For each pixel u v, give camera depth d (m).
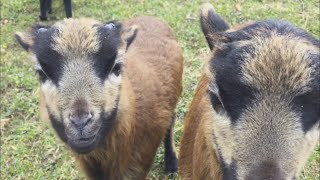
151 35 0.85
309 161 0.86
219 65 0.44
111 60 0.62
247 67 0.42
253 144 0.42
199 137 0.57
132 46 0.80
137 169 0.77
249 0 1.33
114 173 0.74
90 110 0.57
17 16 1.36
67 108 0.57
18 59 1.18
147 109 0.74
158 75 0.79
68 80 0.58
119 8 1.34
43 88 0.62
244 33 0.46
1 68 1.15
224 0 1.33
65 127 0.58
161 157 0.91
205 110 0.53
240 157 0.42
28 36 0.67
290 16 1.24
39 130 0.98
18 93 1.07
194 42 1.18
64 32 0.61
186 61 1.12
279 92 0.41
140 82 0.74
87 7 1.37
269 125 0.41
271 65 0.42
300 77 0.41
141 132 0.74
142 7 1.33
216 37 0.48
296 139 0.42
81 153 0.60
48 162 0.91
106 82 0.61
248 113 0.42
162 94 0.79
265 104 0.42
